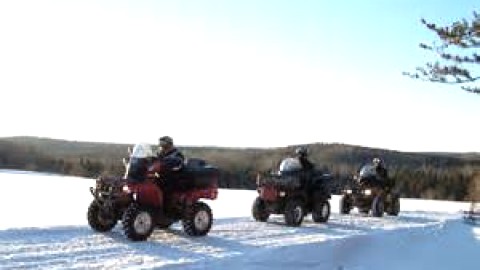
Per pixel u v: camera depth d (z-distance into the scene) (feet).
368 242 46.19
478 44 47.39
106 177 39.81
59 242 35.99
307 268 37.35
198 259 33.76
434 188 193.36
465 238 56.18
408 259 45.42
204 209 42.88
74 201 75.87
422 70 48.37
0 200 72.23
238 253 36.60
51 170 208.23
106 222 40.27
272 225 52.29
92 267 30.17
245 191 129.08
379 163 69.56
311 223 56.34
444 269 44.73
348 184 68.80
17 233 37.63
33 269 28.94
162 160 41.04
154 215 39.50
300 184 54.65
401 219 65.67
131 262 32.14
